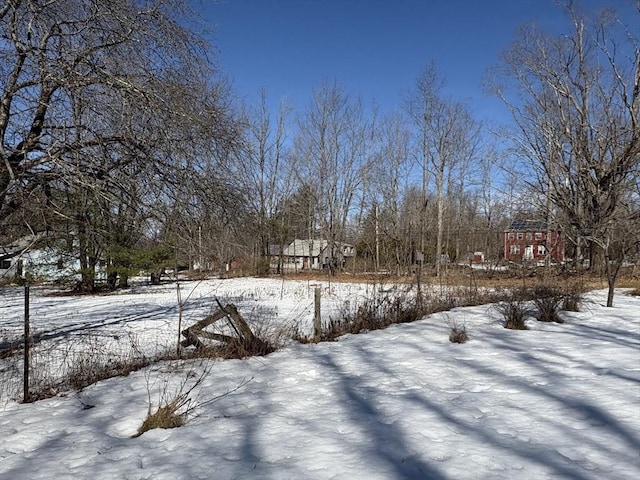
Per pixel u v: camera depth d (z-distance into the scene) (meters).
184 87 8.36
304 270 44.12
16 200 7.12
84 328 11.80
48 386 6.45
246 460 3.68
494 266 32.03
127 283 28.23
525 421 4.32
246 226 9.27
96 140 7.55
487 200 40.75
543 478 3.21
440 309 12.85
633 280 23.22
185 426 4.60
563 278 22.59
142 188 7.90
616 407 4.60
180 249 8.73
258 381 6.19
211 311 13.98
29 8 7.05
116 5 7.72
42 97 7.57
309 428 4.35
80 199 7.68
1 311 15.77
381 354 7.62
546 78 25.23
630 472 3.26
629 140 22.73
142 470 3.61
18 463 3.86
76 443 4.28
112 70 7.79
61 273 22.38
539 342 8.31
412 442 3.90
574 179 25.11
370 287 21.55
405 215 37.59
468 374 6.19
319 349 8.23
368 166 39.91
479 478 3.23
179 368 7.04
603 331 9.47
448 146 34.44
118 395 5.83
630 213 21.45
